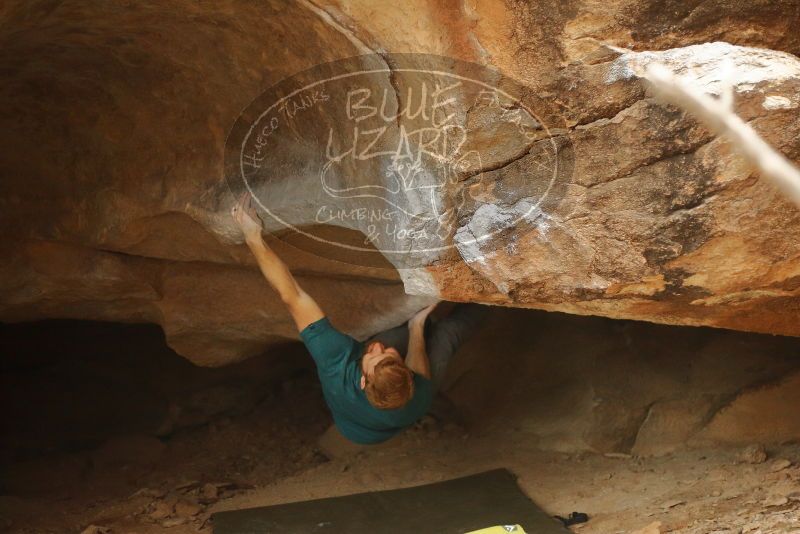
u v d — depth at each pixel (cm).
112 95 441
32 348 693
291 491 517
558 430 528
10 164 480
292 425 655
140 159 457
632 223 299
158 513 493
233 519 474
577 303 334
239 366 693
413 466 531
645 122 287
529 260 321
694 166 284
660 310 327
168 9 363
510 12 292
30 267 495
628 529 395
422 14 300
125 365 691
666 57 281
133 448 623
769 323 329
